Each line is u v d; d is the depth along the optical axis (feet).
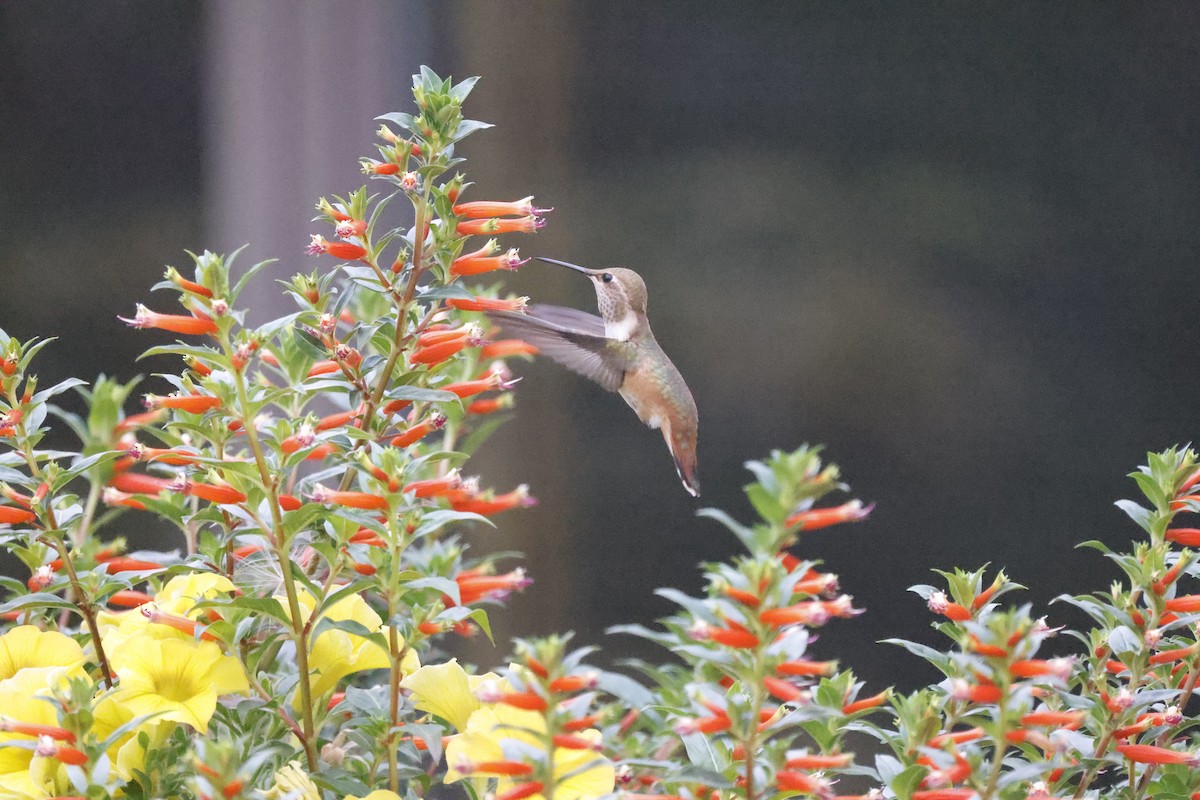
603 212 50.31
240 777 11.46
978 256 51.24
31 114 48.39
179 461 15.88
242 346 14.32
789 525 12.14
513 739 12.98
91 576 15.55
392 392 16.69
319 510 14.15
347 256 16.70
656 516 48.93
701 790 14.55
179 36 47.91
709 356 50.80
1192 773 15.96
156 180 48.16
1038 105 51.70
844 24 51.93
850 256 51.37
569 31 49.60
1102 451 49.85
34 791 13.65
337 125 36.70
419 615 15.15
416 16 40.27
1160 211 50.93
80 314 47.52
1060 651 38.70
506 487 47.55
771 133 51.62
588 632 47.70
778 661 12.14
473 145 48.37
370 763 15.74
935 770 13.61
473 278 32.40
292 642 16.80
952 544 49.32
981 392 50.57
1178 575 15.85
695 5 51.16
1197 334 50.03
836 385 50.72
